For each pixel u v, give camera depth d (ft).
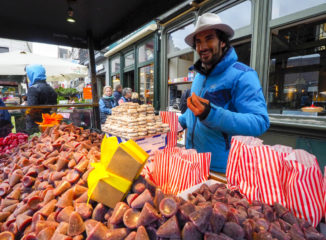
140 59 20.81
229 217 1.77
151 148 4.82
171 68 16.29
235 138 2.91
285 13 8.47
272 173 2.38
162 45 16.30
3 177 3.68
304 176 2.12
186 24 13.98
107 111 13.11
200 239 1.57
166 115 5.38
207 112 3.39
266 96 9.56
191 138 4.97
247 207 2.21
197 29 3.95
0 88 32.12
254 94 3.84
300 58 8.46
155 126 4.79
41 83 9.28
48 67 16.80
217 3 11.17
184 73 15.02
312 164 2.19
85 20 6.81
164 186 2.98
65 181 2.45
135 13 6.19
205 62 4.35
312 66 8.15
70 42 8.13
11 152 5.32
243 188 2.57
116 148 1.93
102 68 30.32
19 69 16.72
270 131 9.32
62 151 3.53
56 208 2.25
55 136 4.42
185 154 3.27
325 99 7.96
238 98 4.00
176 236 1.53
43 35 7.44
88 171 2.47
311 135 7.93
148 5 5.66
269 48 9.23
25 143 5.27
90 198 2.01
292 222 2.03
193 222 1.54
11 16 6.39
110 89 13.64
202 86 4.72
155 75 17.75
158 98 17.99
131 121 4.53
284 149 2.67
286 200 2.28
